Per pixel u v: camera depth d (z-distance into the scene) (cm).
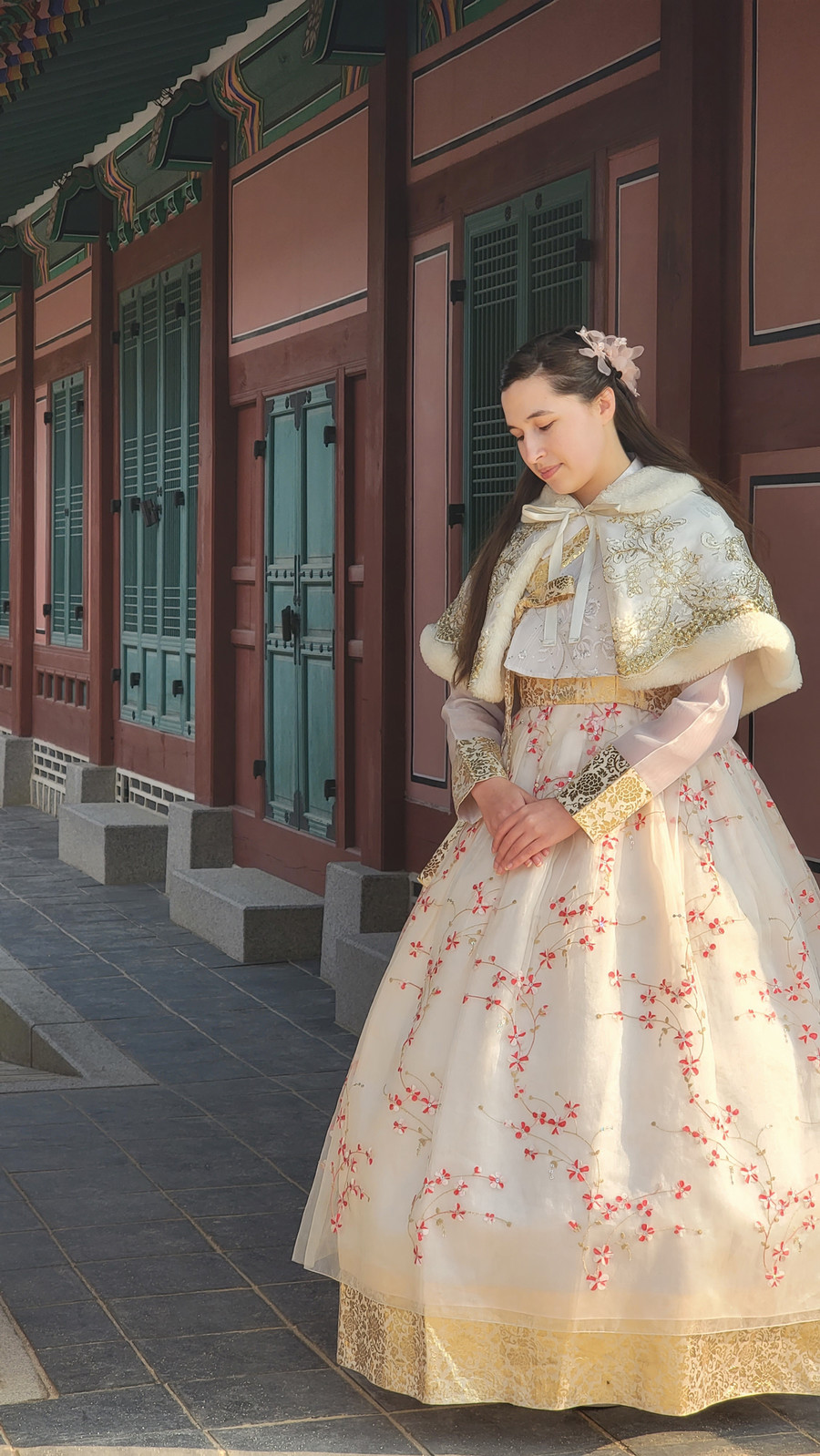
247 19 714
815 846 409
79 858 938
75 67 713
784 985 275
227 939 709
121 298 994
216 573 816
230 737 823
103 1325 317
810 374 408
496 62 557
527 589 296
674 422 442
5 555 1318
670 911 270
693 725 273
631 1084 263
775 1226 259
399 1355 272
